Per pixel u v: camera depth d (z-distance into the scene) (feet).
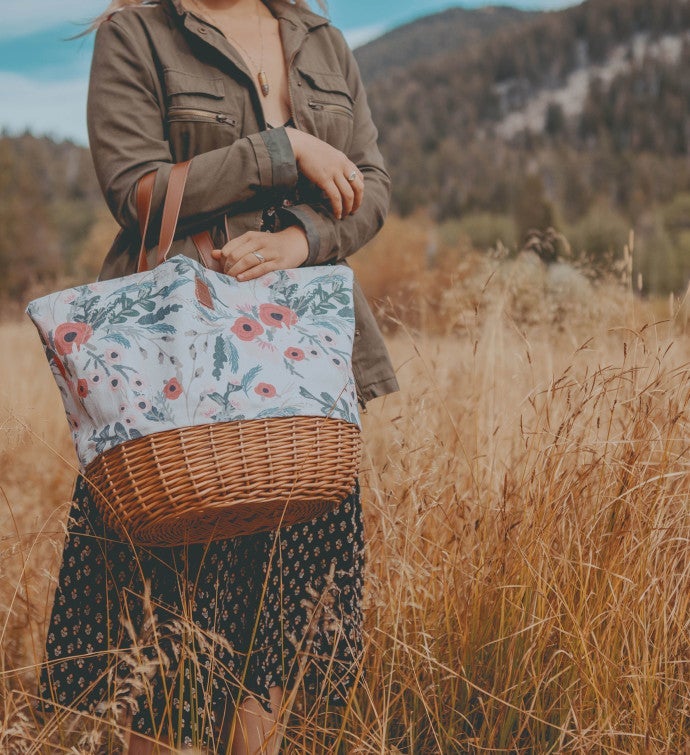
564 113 565.12
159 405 4.26
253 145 4.95
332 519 5.54
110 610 5.20
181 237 5.10
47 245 170.30
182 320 4.37
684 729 5.44
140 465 4.22
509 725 5.47
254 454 4.28
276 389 4.39
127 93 5.08
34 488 9.57
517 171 420.77
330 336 4.73
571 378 6.39
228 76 5.27
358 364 5.66
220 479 4.21
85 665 5.20
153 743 5.13
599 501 6.12
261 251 4.87
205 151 5.22
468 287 9.46
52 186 373.20
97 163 5.10
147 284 4.58
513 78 615.16
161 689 5.12
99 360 4.34
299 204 5.38
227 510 4.34
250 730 5.36
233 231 5.14
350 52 6.10
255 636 5.28
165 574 5.15
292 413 4.35
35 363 16.49
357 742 5.23
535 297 8.94
